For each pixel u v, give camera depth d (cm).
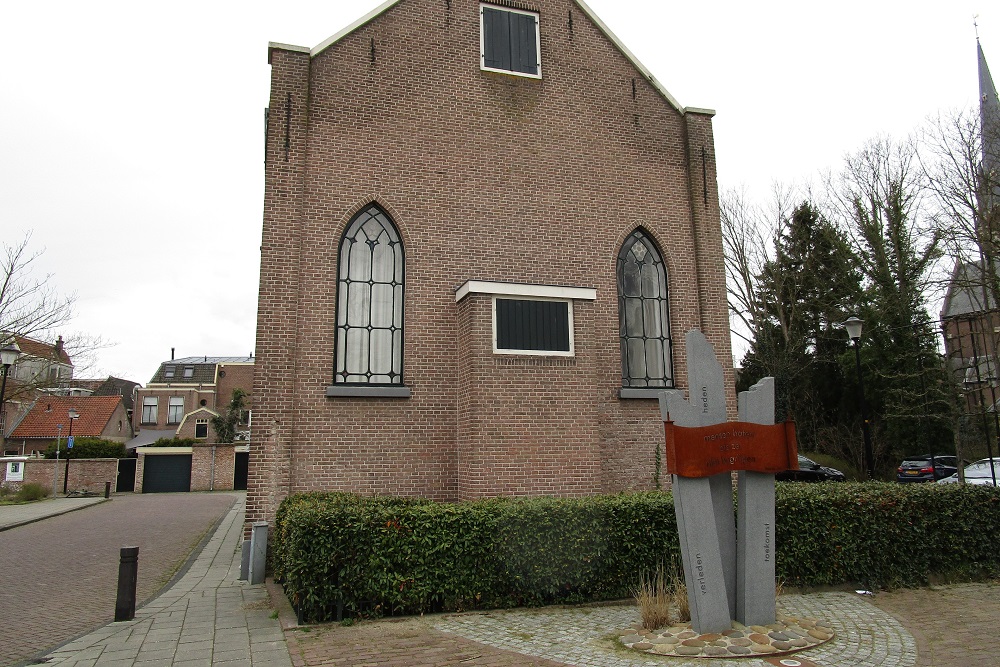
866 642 634
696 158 1420
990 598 831
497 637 650
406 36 1276
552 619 716
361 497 941
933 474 1897
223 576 1062
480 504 800
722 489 686
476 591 753
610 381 1269
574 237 1310
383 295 1195
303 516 724
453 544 754
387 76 1248
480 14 1335
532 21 1380
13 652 666
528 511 780
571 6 1406
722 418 690
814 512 881
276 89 1169
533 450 1077
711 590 645
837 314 2972
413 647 619
